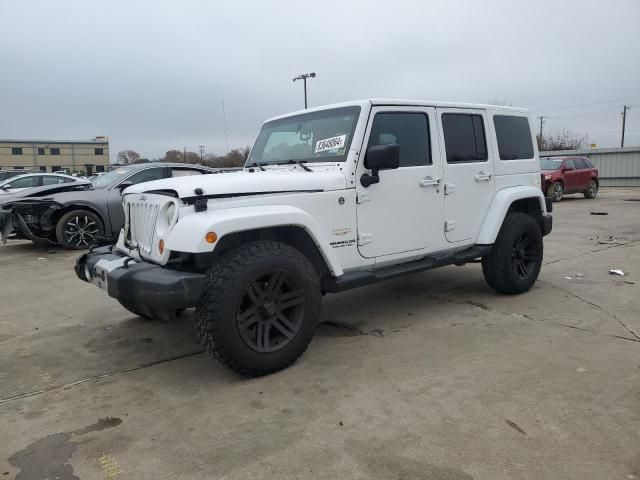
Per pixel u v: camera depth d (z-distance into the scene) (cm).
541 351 377
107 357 400
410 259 446
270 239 378
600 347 381
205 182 336
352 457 250
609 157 2914
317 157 418
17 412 312
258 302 336
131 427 289
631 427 267
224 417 296
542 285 575
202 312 322
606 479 226
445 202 460
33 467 252
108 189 943
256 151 484
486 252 499
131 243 384
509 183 526
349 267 397
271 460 250
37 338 450
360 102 405
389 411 295
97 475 244
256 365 336
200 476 240
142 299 317
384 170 410
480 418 282
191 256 343
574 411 286
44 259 843
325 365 365
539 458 243
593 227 1087
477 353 377
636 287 555
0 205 930
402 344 402
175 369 371
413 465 241
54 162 7769
